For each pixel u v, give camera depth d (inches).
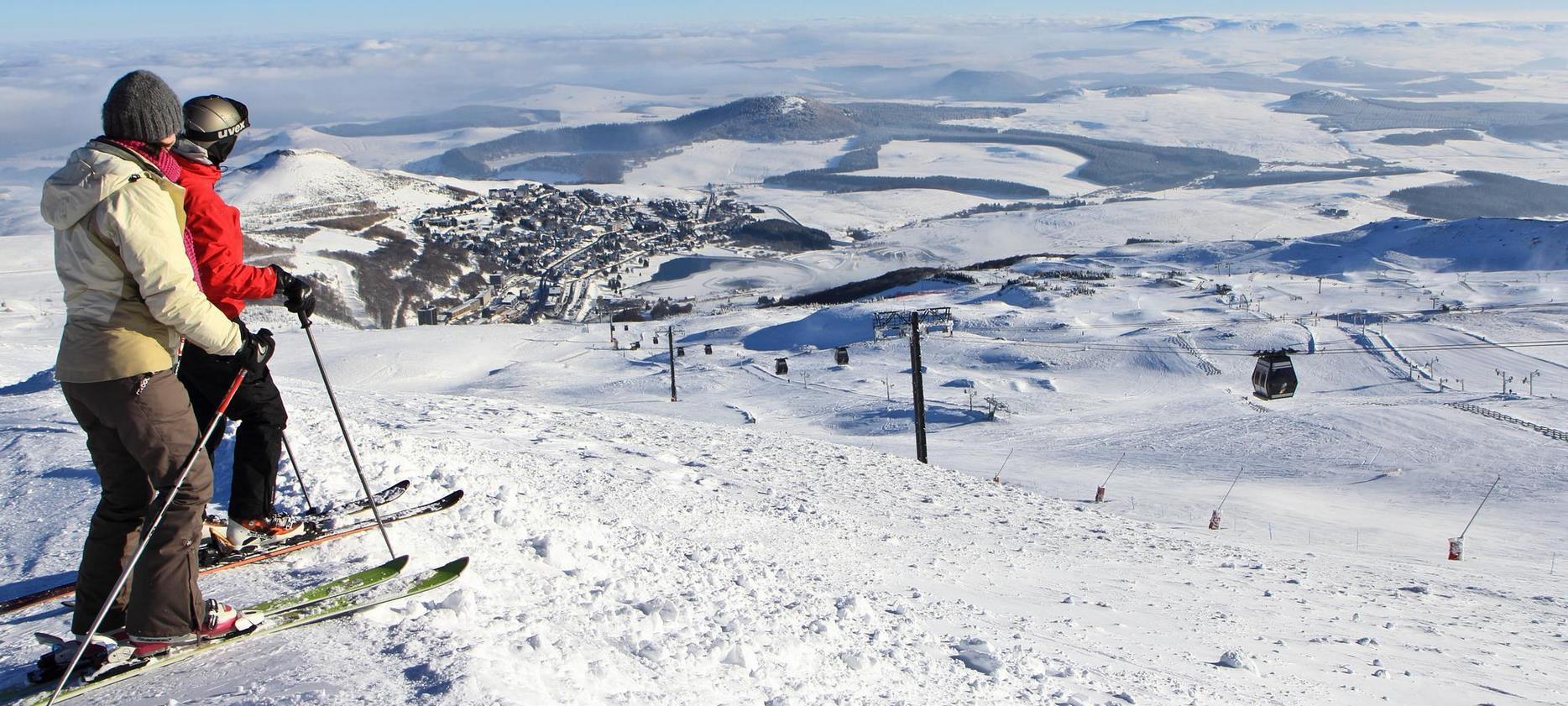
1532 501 1139.3
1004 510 641.6
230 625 121.0
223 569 151.4
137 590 112.3
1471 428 1505.9
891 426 1873.8
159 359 110.7
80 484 227.3
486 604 143.2
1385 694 277.1
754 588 239.1
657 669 137.0
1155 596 401.4
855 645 201.3
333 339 3358.8
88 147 106.3
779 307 4938.5
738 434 810.2
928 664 201.6
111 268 106.0
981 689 191.0
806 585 274.2
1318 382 2142.0
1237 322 2834.6
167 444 111.7
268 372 149.4
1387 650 354.6
